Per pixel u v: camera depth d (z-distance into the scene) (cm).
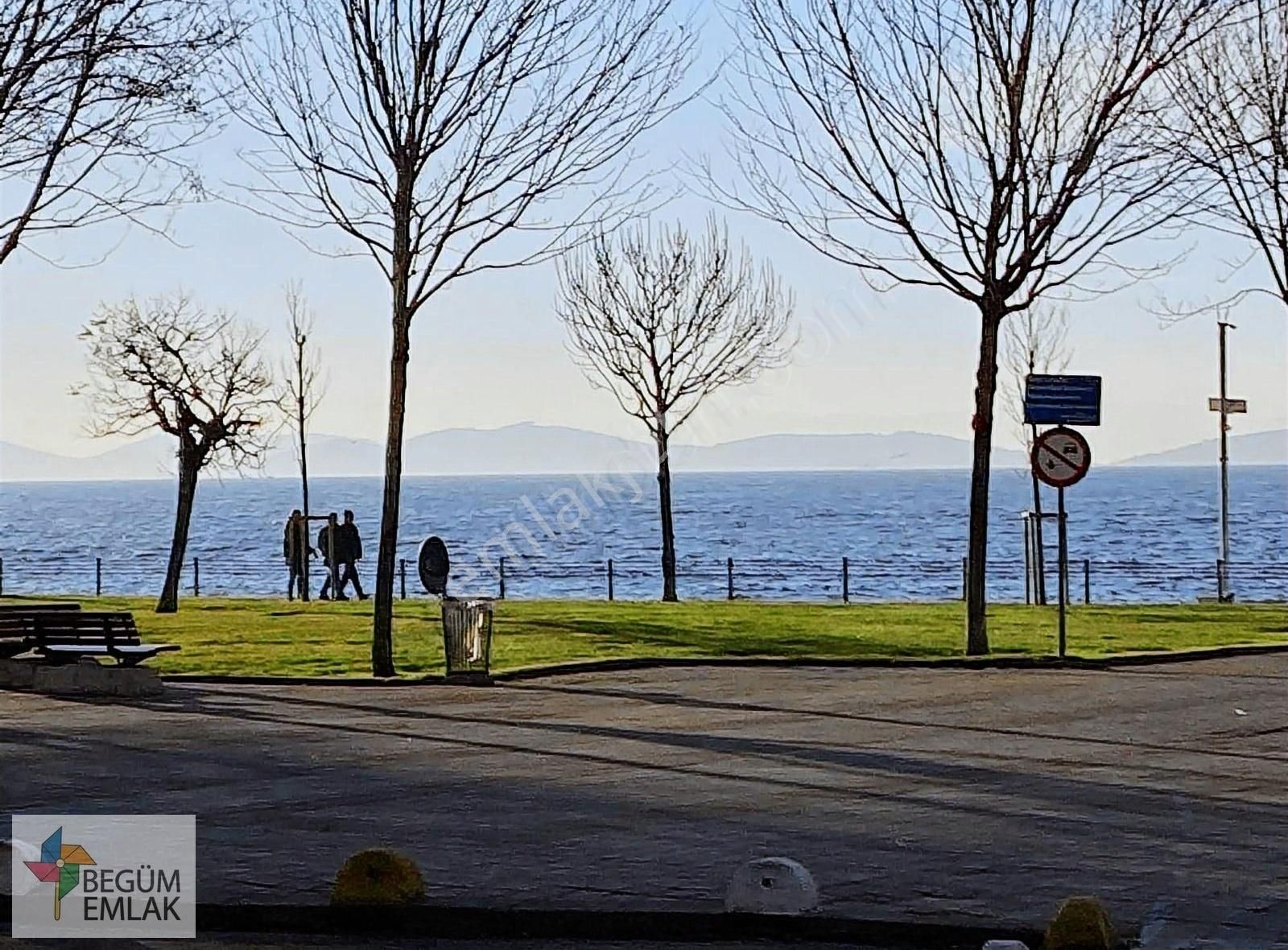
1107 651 2478
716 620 3069
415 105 2162
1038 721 1769
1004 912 945
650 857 1089
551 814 1242
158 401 3800
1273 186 2573
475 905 953
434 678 2147
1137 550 7631
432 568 2552
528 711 1862
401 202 2170
